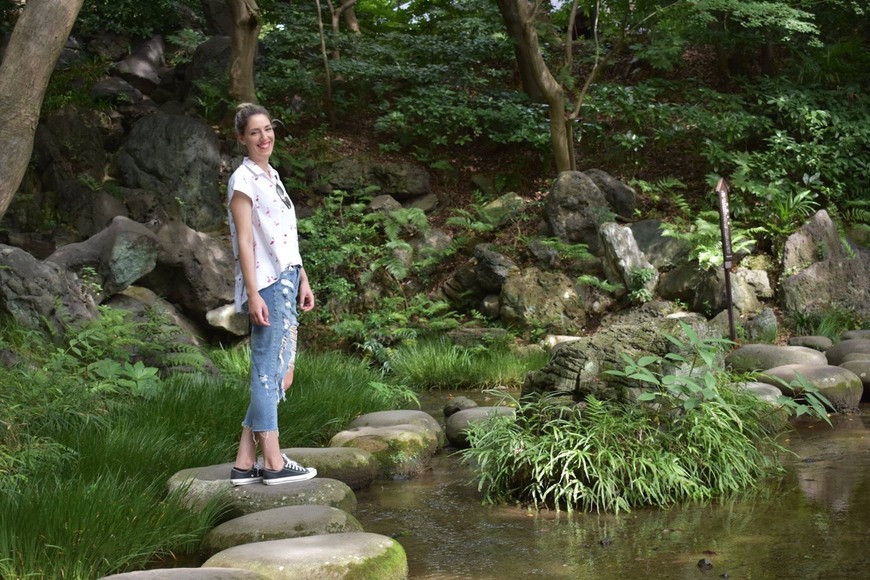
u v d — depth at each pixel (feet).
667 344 15.02
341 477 14.55
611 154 38.63
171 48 44.27
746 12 34.88
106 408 17.03
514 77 46.52
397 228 33.91
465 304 33.09
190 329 27.32
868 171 36.09
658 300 31.71
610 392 14.69
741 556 10.29
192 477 13.14
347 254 32.83
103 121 35.65
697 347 14.25
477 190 38.17
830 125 37.93
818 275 30.76
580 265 33.04
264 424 12.62
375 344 29.53
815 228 31.63
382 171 36.73
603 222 33.47
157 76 41.50
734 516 12.12
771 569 9.77
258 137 12.61
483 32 45.68
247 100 36.22
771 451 15.97
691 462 13.61
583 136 40.57
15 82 18.28
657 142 39.17
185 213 31.19
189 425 16.43
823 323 29.25
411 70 41.63
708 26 41.93
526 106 41.27
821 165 35.47
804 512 12.10
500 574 10.06
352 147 38.93
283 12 45.29
